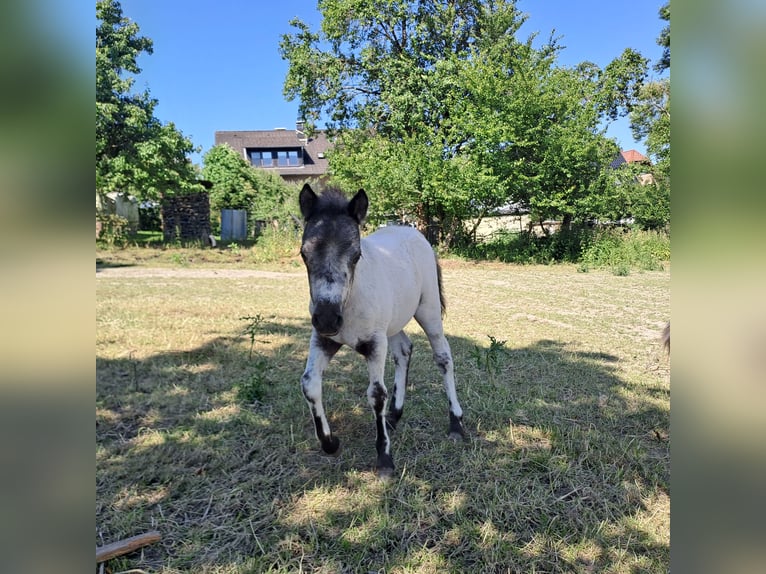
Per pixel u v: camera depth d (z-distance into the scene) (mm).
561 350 5922
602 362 5484
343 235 2684
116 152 17828
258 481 2928
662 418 3949
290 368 4918
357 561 2307
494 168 17094
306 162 43625
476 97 17344
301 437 3490
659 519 2680
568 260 17359
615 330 7109
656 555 2404
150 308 7543
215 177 27656
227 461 3137
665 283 12148
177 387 4316
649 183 21047
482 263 16797
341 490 2879
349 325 2986
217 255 17172
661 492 2939
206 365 4930
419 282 3691
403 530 2535
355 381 4629
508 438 3557
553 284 11977
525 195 17703
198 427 3584
